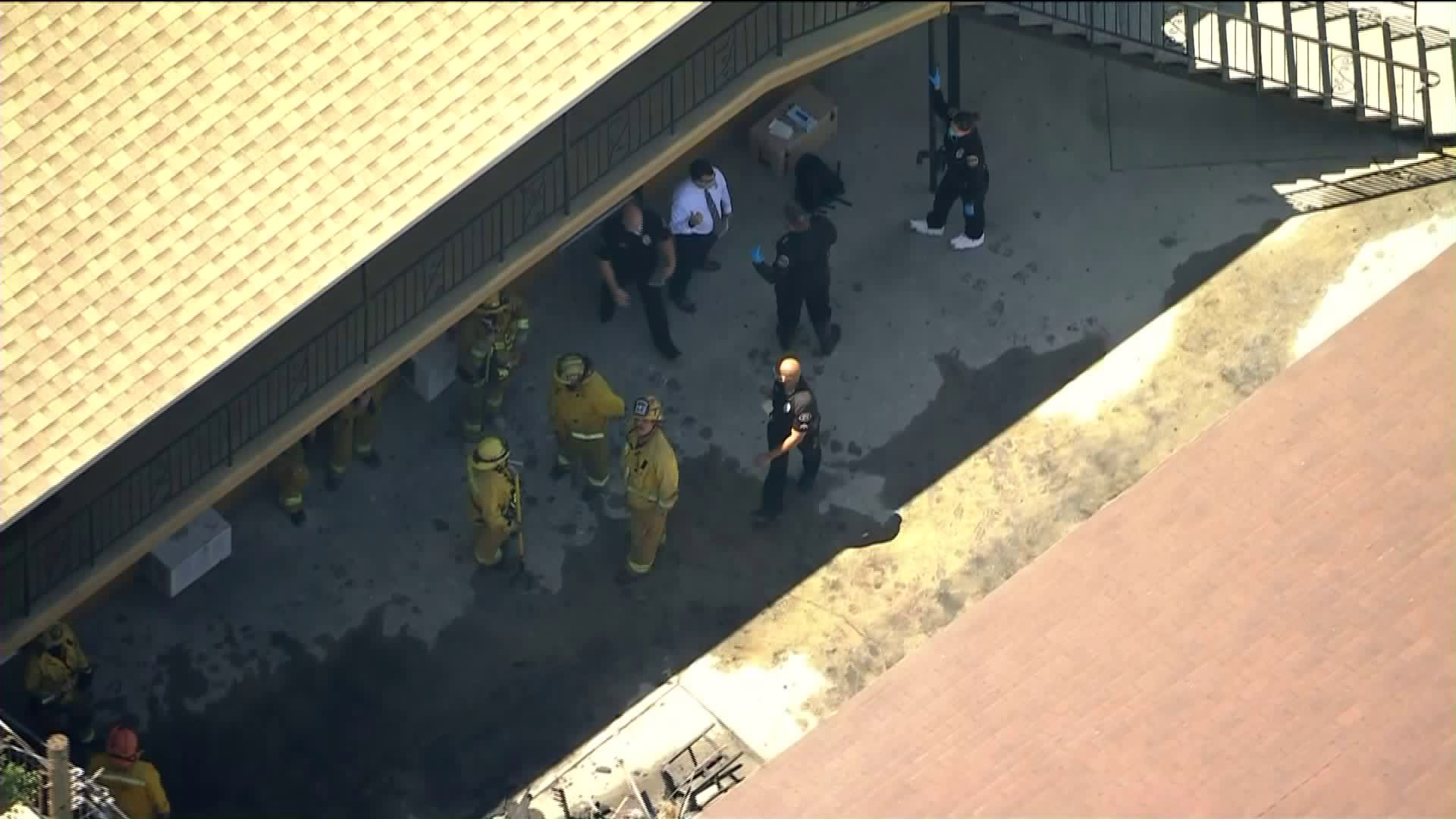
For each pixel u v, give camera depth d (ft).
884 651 175.32
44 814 146.41
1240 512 153.07
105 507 168.25
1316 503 153.07
